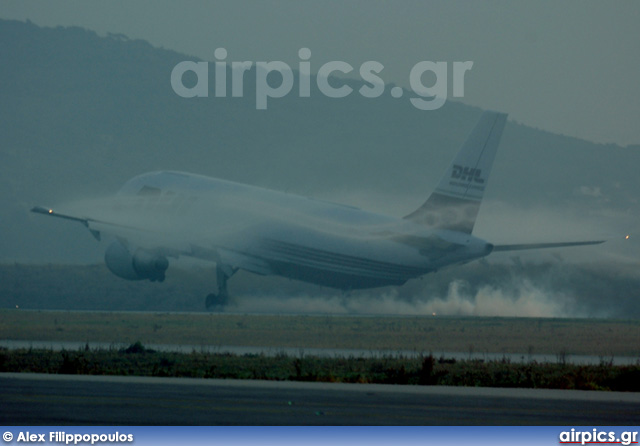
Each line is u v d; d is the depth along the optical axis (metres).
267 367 113.00
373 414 70.75
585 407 78.25
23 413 67.31
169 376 100.75
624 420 70.88
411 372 109.75
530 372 107.38
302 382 95.19
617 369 119.19
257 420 66.44
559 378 105.69
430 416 70.50
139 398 76.38
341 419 68.06
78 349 138.88
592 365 127.19
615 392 92.19
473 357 141.62
